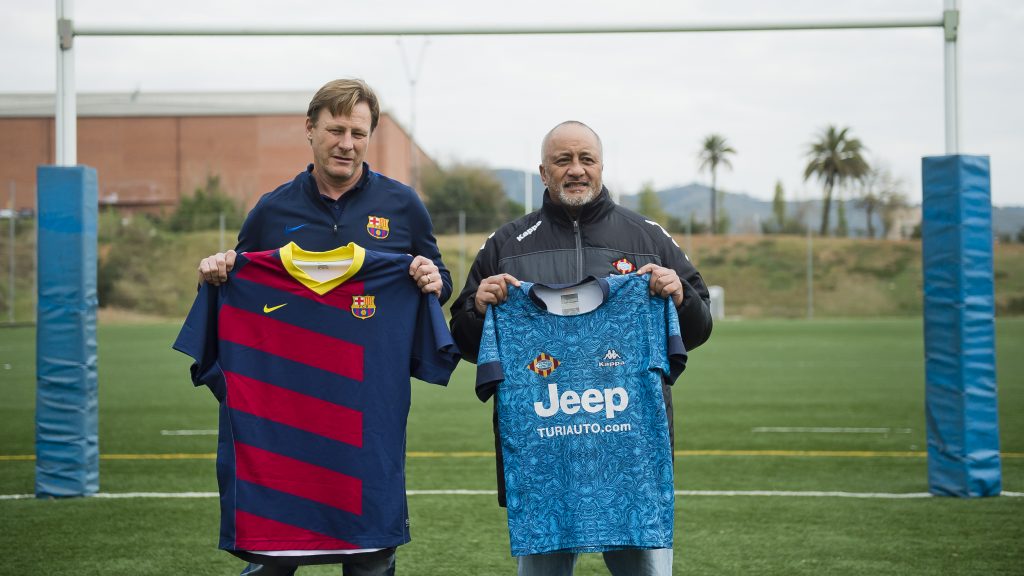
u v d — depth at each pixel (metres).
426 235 3.80
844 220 51.34
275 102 44.03
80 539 5.47
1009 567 4.87
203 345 3.53
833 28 6.59
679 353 3.47
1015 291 37.41
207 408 11.80
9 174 43.50
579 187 3.66
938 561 4.98
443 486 7.01
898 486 6.90
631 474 3.49
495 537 5.55
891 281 38.62
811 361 18.05
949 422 6.45
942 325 6.44
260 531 3.51
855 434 9.48
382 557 3.52
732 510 6.17
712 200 62.44
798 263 40.22
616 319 3.54
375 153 42.41
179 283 34.47
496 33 6.79
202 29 6.72
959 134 6.40
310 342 3.57
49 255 6.48
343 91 3.53
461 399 13.01
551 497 3.50
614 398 3.52
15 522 5.85
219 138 43.84
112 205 43.56
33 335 24.95
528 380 3.52
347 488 3.52
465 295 3.81
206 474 7.50
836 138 56.44
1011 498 6.39
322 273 3.57
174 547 5.31
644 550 3.61
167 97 44.06
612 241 3.77
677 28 6.72
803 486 6.95
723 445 8.84
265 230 3.71
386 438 3.53
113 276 34.41
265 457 3.53
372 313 3.58
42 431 6.54
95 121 43.62
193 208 39.28
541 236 3.78
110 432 9.80
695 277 3.82
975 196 6.32
